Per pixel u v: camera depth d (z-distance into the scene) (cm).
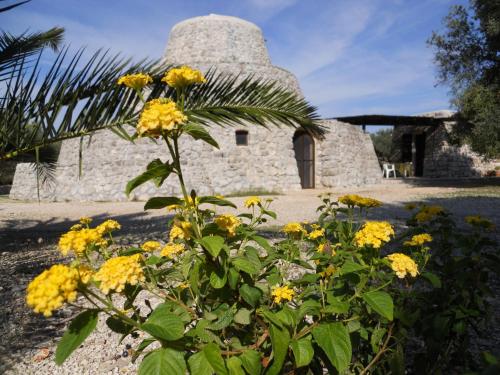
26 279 422
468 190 1430
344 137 1708
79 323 120
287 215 840
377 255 176
